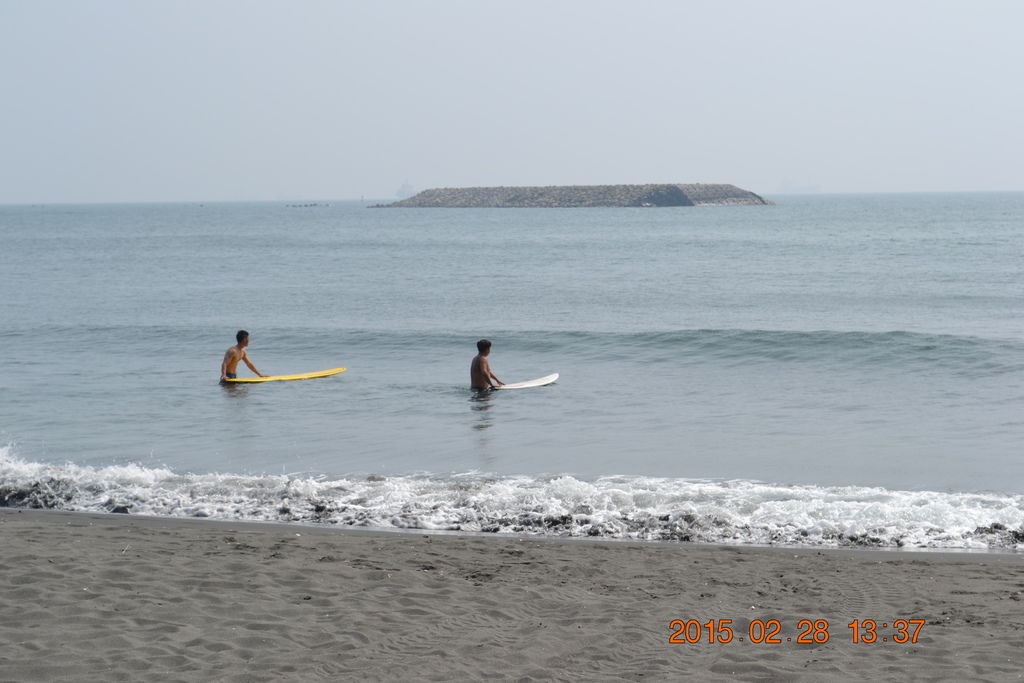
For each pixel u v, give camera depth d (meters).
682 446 13.38
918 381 18.81
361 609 6.89
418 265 56.78
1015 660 5.87
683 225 119.31
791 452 12.90
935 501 10.16
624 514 10.02
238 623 6.50
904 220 127.94
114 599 6.94
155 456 13.10
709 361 21.83
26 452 13.35
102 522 9.98
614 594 7.48
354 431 14.64
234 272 52.59
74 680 5.43
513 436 14.20
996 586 7.60
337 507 10.45
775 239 82.31
